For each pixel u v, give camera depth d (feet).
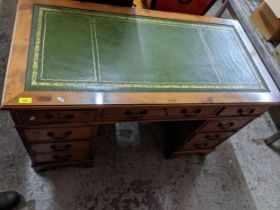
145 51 3.65
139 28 3.89
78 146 3.91
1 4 6.39
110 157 4.99
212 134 4.61
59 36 3.35
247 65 4.09
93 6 3.83
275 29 6.57
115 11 3.92
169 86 3.40
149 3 4.63
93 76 3.15
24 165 4.49
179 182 5.07
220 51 4.11
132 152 5.18
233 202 5.14
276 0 6.21
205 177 5.28
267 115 6.86
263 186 5.54
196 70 3.72
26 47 3.09
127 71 3.34
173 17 4.27
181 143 4.78
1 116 4.90
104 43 3.51
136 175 4.91
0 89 5.08
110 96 3.05
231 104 3.59
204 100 3.44
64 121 3.17
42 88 2.85
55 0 3.67
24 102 2.69
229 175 5.46
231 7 6.59
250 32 6.21
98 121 3.38
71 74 3.06
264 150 6.14
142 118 3.57
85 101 2.92
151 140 5.44
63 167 4.62
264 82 3.98
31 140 3.41
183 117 3.77
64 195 4.39
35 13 3.45
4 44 5.74
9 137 4.71
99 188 4.60
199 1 4.66
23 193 4.24
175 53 3.80
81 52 3.30
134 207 4.57
